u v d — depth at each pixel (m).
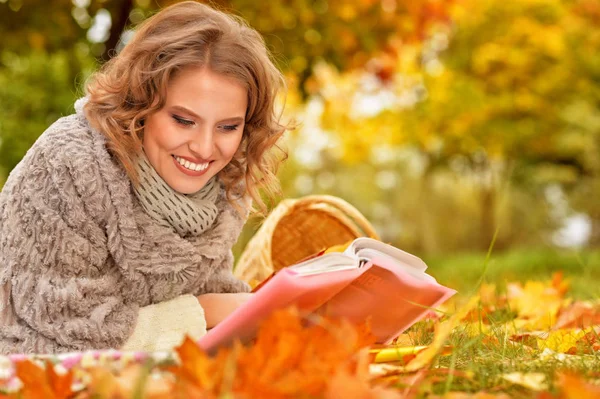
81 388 1.38
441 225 18.89
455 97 14.62
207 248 2.19
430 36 9.20
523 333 2.33
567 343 2.10
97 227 2.02
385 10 7.95
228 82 2.00
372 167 18.72
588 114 15.05
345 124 12.84
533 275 6.05
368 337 1.67
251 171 2.32
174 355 1.44
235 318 1.60
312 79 7.93
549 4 14.60
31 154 2.04
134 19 7.39
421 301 1.82
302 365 1.29
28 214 1.98
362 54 8.00
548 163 17.56
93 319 1.99
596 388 1.34
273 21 7.46
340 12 7.69
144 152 2.09
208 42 2.00
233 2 7.20
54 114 5.59
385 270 1.73
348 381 1.19
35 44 7.30
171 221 2.10
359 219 3.12
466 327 2.26
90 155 2.02
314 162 18.16
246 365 1.27
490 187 18.03
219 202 2.32
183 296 2.14
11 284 1.99
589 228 18.22
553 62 15.13
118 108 2.05
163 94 1.98
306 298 1.60
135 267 2.06
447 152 16.73
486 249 18.20
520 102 15.18
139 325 2.08
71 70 6.12
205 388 1.23
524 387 1.51
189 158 2.02
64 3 7.43
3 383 1.40
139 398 1.14
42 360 1.43
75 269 2.00
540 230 18.17
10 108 5.46
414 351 1.66
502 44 14.80
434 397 1.38
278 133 2.29
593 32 15.24
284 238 3.22
